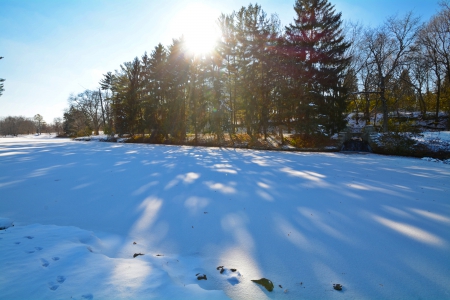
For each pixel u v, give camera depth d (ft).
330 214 15.37
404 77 80.74
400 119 80.07
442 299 7.73
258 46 64.75
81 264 8.06
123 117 93.40
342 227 13.41
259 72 66.69
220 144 70.18
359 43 79.92
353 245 11.35
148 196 19.19
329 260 10.07
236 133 78.23
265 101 66.23
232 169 31.42
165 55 83.97
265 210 16.08
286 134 74.64
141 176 26.78
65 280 7.02
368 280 8.71
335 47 62.49
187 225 13.71
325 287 8.30
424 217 14.85
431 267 9.55
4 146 70.85
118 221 14.30
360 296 7.86
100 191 20.66
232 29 68.49
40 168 32.17
